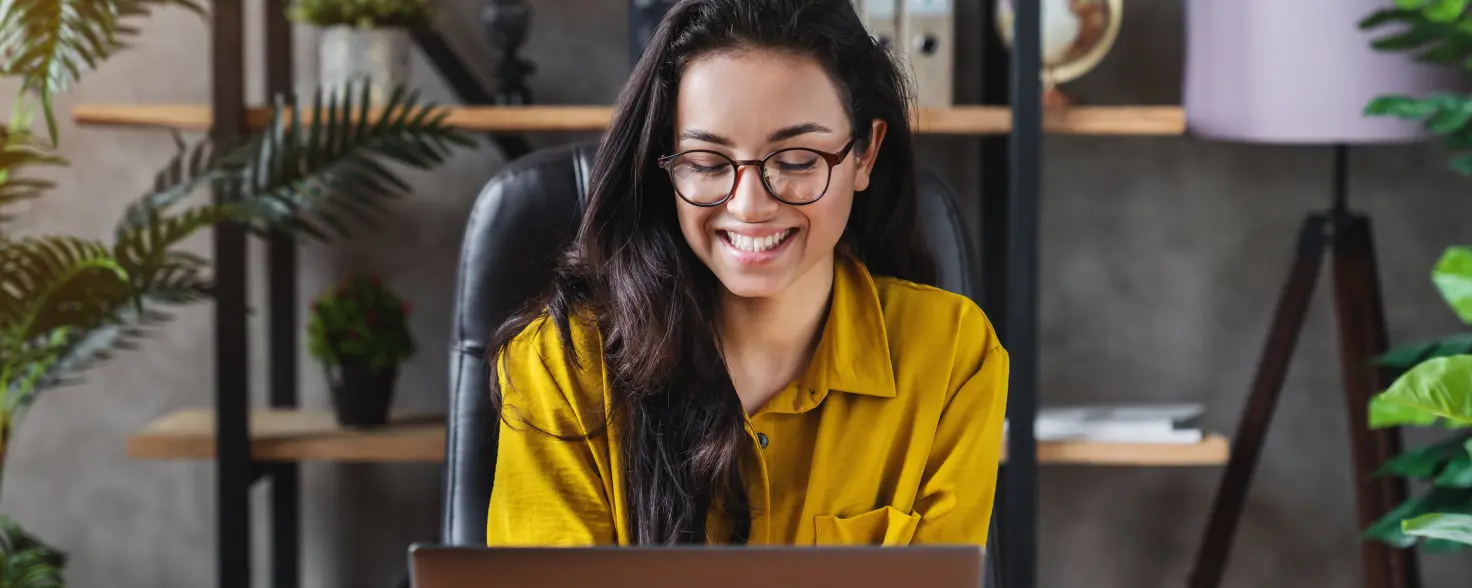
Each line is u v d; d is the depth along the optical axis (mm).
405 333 2072
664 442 1129
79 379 2031
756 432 1166
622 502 1148
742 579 750
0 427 1936
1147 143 2320
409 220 2318
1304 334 2355
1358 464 2008
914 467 1189
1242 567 2402
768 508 1144
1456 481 1656
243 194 1829
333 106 1837
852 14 1094
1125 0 2262
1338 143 2090
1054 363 2363
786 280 1081
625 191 1141
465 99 2197
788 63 1045
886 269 1283
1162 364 2357
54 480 2379
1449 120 1682
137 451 2008
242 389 1934
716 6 1064
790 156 1049
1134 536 2391
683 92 1069
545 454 1154
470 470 1327
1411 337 2336
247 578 1960
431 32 2143
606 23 2285
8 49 1693
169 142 2311
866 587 752
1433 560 2385
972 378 1230
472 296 1354
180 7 2277
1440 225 2316
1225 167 2320
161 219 1849
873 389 1166
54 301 1830
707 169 1062
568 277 1198
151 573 2406
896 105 1143
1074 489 2391
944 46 1979
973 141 2285
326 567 2389
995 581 1353
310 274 2324
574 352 1162
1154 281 2344
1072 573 2400
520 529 1134
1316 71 1873
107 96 2289
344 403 2057
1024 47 1812
